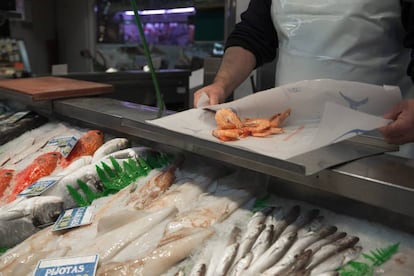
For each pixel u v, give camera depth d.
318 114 1.14
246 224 1.06
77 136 1.70
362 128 0.94
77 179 1.33
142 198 1.24
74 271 0.95
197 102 1.34
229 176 1.32
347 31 1.54
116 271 0.93
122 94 2.89
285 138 1.06
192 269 0.91
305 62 1.65
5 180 1.46
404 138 0.98
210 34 4.27
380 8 1.50
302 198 1.16
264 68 2.82
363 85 1.05
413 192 0.82
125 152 1.45
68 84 2.16
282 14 1.70
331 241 0.95
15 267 0.99
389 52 1.58
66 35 6.05
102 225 1.10
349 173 0.90
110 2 5.20
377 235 0.97
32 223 1.21
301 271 0.86
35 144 1.77
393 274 0.84
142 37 1.41
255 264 0.88
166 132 1.15
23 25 5.67
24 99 1.94
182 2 4.21
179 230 1.05
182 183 1.29
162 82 3.08
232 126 1.08
